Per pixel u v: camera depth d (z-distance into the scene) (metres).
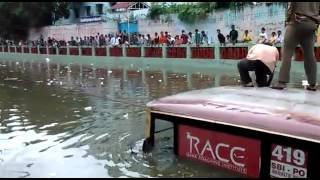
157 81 13.36
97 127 6.31
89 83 13.09
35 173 4.35
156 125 4.75
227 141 4.06
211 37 27.89
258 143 3.82
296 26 5.09
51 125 6.54
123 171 4.34
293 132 3.57
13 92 11.06
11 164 4.64
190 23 28.98
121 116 7.16
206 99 4.54
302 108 3.98
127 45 26.09
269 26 23.83
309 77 5.33
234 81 13.07
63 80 14.38
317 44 15.79
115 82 13.25
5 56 34.41
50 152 5.06
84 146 5.29
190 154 4.43
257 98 4.47
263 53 5.48
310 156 3.49
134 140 5.47
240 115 3.95
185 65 21.17
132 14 31.83
